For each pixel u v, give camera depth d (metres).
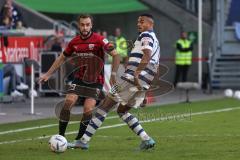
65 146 29.47
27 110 51.50
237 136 35.41
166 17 81.00
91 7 77.75
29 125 41.81
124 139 34.47
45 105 55.22
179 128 39.09
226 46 80.19
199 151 29.97
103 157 28.23
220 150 30.27
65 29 71.25
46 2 76.69
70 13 78.31
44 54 61.75
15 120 44.97
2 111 50.78
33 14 70.94
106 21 83.38
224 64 78.19
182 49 73.56
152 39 28.61
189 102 58.38
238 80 76.88
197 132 37.25
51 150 29.73
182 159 27.78
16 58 62.06
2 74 57.31
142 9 79.62
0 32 59.66
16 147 31.62
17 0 75.38
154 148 30.69
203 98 63.34
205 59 72.69
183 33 73.62
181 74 75.19
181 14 80.69
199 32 73.56
